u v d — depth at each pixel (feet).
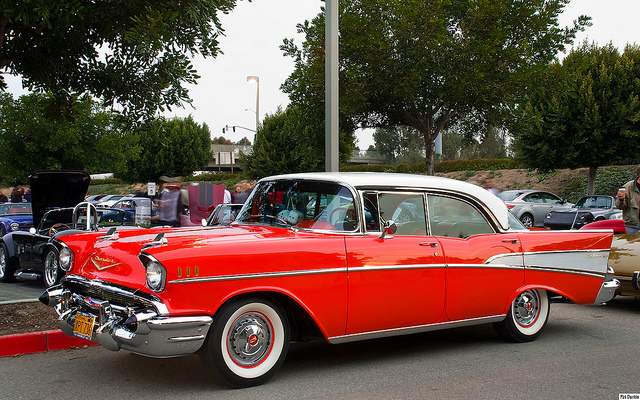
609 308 24.56
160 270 12.16
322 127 48.96
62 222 30.48
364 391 13.30
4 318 19.29
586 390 13.51
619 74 69.51
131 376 14.39
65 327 14.60
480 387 13.69
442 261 15.92
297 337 15.07
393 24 42.16
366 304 14.67
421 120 46.16
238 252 12.97
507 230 17.75
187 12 21.26
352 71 42.73
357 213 15.03
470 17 42.65
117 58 24.23
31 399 12.66
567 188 91.30
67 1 18.70
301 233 14.83
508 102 42.80
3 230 42.68
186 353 12.36
